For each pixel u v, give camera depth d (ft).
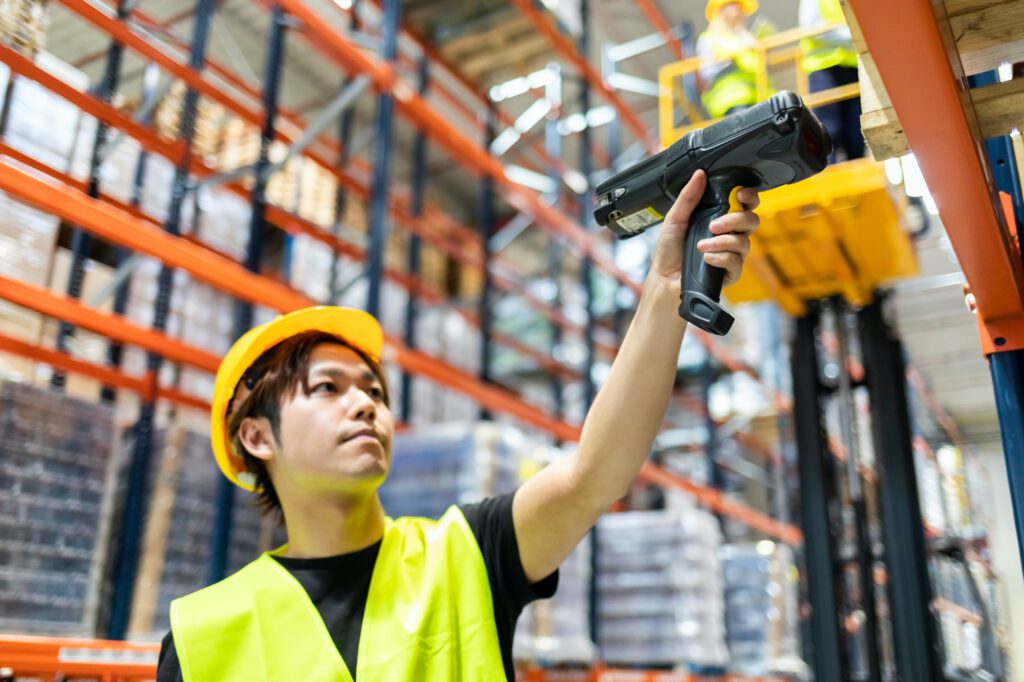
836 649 10.46
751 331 33.78
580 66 23.53
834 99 9.77
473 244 32.71
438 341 29.09
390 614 5.26
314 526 5.68
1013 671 18.48
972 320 17.39
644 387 4.91
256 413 5.99
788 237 10.44
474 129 32.35
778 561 24.53
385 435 5.80
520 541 5.53
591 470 5.15
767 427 35.04
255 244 15.35
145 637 12.51
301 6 15.67
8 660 8.44
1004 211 7.01
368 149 33.27
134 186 15.21
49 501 10.35
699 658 19.10
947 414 22.16
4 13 11.32
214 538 13.56
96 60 18.06
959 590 15.51
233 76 18.43
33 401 10.43
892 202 9.76
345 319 6.57
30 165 12.09
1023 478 6.47
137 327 12.89
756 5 12.25
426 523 6.00
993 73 7.45
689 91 22.79
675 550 20.01
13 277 11.48
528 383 41.81
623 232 5.11
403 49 25.88
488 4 20.95
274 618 5.25
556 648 16.43
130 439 14.65
